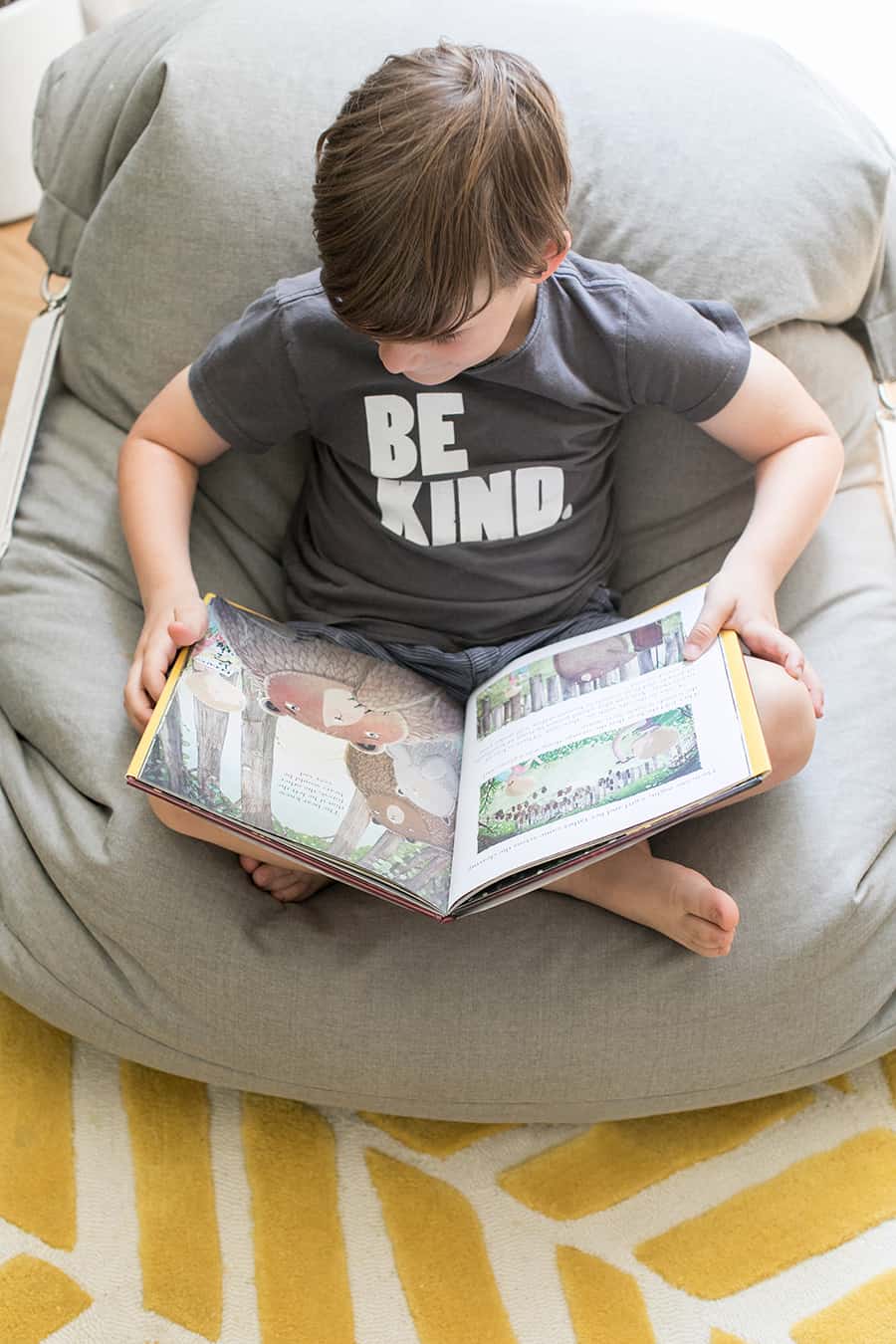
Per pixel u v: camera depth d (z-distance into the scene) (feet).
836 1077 3.53
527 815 3.05
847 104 4.23
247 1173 3.34
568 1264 3.18
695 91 3.87
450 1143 3.41
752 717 2.96
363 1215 3.27
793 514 3.48
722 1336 3.06
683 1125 3.44
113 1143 3.37
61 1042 3.56
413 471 3.51
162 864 3.27
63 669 3.55
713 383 3.46
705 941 3.12
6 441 3.97
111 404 3.93
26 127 5.49
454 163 2.82
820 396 3.88
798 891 3.24
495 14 3.93
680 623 3.34
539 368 3.37
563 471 3.57
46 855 3.34
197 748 3.07
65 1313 3.06
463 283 2.86
